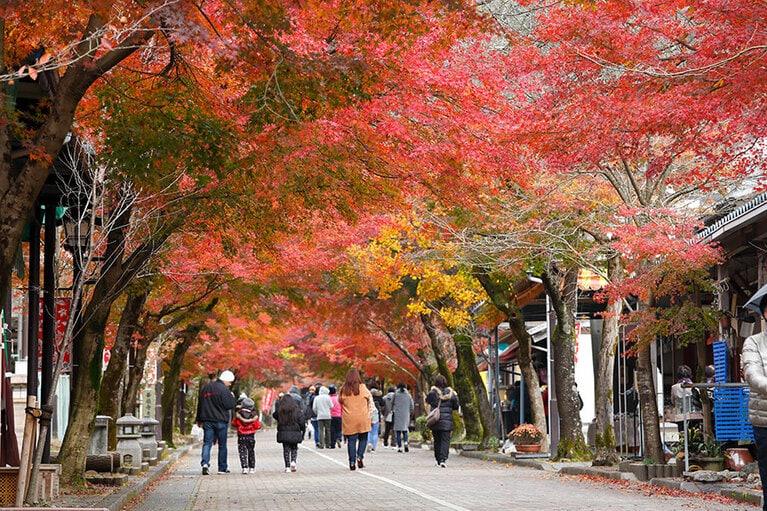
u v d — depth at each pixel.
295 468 27.22
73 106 11.55
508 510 15.19
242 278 27.66
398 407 38.97
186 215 17.91
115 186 17.38
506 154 16.09
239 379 73.38
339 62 12.24
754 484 17.45
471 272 29.77
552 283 27.11
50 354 18.34
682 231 20.20
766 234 20.98
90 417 18.88
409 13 12.40
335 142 15.12
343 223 26.83
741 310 23.27
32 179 11.37
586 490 19.17
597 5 14.33
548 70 15.37
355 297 41.91
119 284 18.84
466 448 37.28
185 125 13.95
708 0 12.61
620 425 25.52
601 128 14.50
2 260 11.21
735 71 12.74
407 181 16.61
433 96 15.61
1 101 11.28
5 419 18.53
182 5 10.78
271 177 15.49
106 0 10.75
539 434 30.47
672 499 16.84
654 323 20.78
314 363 63.19
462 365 38.34
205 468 26.36
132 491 18.31
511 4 19.39
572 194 22.84
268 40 11.99
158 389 44.38
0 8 10.26
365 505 16.52
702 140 14.07
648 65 14.17
